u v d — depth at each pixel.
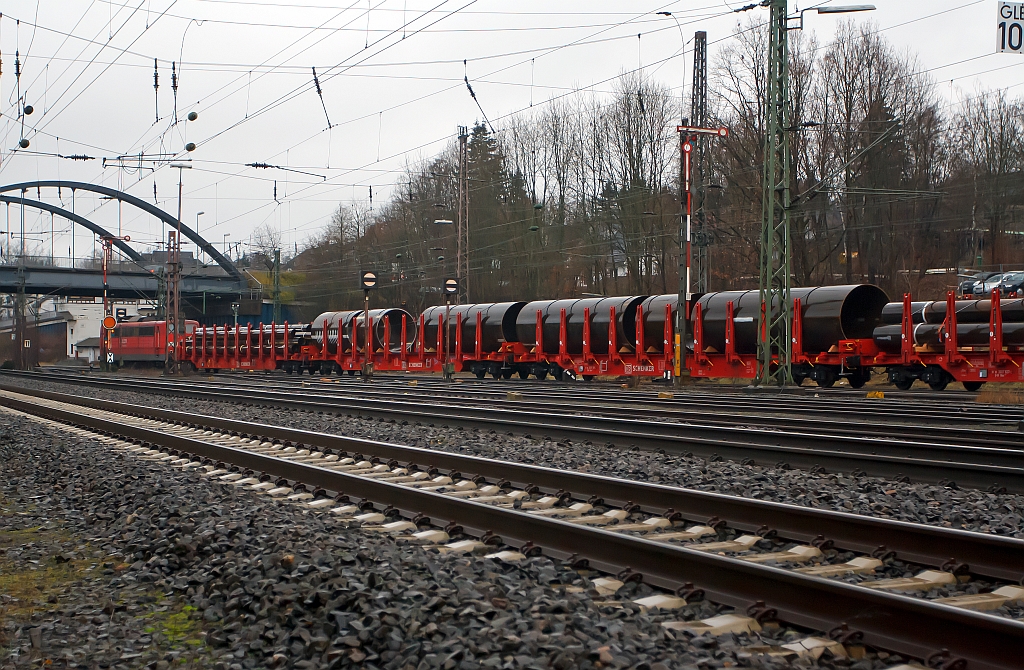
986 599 6.22
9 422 21.86
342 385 35.44
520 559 7.57
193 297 85.94
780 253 29.75
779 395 27.38
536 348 39.03
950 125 47.91
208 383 40.81
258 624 5.88
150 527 8.94
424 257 66.56
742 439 14.59
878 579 6.91
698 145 38.56
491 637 5.26
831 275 50.62
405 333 47.09
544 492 10.70
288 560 6.93
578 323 37.31
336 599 5.96
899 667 5.01
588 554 7.34
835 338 30.08
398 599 5.98
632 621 5.81
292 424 20.12
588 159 58.44
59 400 31.50
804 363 31.34
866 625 5.42
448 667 4.95
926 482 10.94
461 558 7.52
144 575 7.34
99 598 6.81
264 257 86.94
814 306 30.64
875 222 47.12
